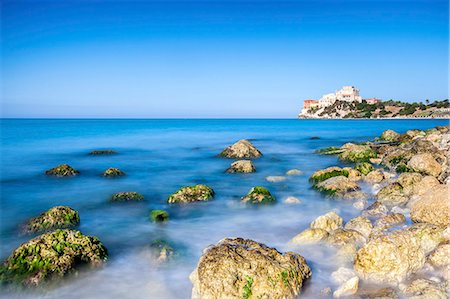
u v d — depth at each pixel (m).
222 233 12.41
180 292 8.42
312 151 36.69
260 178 22.09
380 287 8.09
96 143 47.22
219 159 31.11
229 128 95.62
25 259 8.94
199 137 59.44
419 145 22.88
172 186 20.28
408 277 8.35
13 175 23.55
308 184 19.97
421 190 14.67
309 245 10.45
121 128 93.00
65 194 18.38
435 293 7.16
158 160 31.16
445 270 8.53
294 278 7.82
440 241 9.58
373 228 11.21
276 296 7.32
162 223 13.50
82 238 9.77
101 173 23.94
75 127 95.94
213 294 7.22
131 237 12.07
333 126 102.19
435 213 11.00
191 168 26.67
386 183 18.09
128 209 15.33
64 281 8.75
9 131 72.81
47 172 23.58
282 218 13.93
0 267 9.03
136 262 10.05
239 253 8.02
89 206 15.99
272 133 71.19
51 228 12.49
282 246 10.94
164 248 10.46
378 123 118.25
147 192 18.66
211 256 7.89
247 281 7.39
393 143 35.03
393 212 13.27
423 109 168.50
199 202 15.92
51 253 9.05
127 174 24.06
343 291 7.78
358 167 21.00
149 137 58.78
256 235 12.16
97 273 9.35
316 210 14.87
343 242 10.08
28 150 38.41
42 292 8.38
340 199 15.66
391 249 8.36
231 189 19.11
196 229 12.85
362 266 8.51
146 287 8.68
